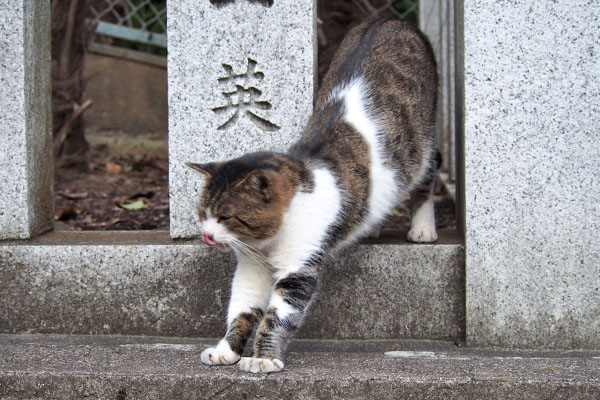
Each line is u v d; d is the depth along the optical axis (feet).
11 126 6.30
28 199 6.36
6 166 6.32
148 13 10.85
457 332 6.25
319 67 8.82
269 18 6.27
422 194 6.49
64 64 8.98
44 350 6.02
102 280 6.31
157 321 6.32
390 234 6.61
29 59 6.35
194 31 6.28
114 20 10.98
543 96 6.06
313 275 5.92
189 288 6.30
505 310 6.15
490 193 6.11
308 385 5.67
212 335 6.31
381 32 6.58
